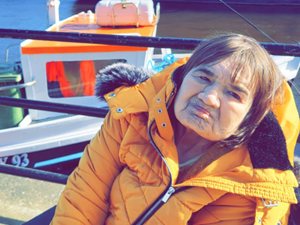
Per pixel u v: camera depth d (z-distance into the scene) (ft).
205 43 4.01
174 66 4.83
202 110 3.71
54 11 14.23
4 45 35.14
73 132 12.41
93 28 13.50
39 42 11.55
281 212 3.82
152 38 5.41
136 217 4.13
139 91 4.64
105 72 4.82
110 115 4.80
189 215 3.84
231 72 3.61
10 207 7.63
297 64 17.19
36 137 12.03
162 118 4.13
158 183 4.13
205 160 4.13
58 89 12.14
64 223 4.55
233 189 3.67
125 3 13.16
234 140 3.89
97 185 4.66
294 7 67.36
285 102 4.24
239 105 3.68
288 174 3.74
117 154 4.69
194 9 66.39
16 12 58.95
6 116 12.02
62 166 12.72
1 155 11.66
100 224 4.68
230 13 63.31
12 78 11.37
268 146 3.80
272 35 49.37
